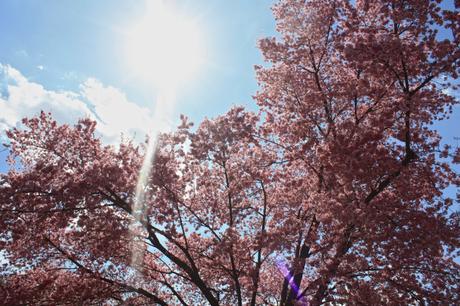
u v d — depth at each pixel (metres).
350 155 9.70
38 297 11.23
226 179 11.83
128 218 11.38
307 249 11.77
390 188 11.89
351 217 8.83
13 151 11.41
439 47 9.42
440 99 10.67
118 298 12.02
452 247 9.88
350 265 9.91
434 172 11.19
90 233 11.23
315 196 10.41
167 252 11.50
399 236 9.56
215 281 13.41
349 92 10.98
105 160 11.26
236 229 11.53
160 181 10.95
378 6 11.11
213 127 10.99
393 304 9.59
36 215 11.00
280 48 12.28
